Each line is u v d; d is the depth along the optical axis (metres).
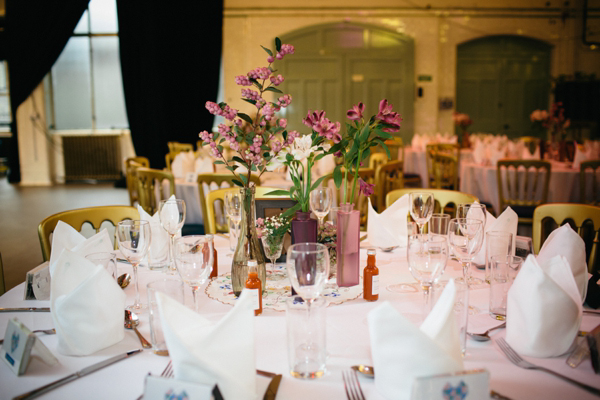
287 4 8.88
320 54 8.97
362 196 3.44
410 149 7.04
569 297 1.05
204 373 0.86
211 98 9.05
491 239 1.50
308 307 0.99
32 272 1.42
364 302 1.38
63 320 1.10
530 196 4.14
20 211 6.95
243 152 1.38
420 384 0.83
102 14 9.55
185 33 8.79
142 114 8.88
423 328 1.00
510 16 8.88
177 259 1.21
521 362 1.03
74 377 1.00
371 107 9.08
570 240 1.35
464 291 1.04
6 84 10.16
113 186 9.47
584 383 0.96
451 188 5.74
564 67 9.07
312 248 1.14
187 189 3.87
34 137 9.60
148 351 1.11
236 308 0.91
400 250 1.92
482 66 9.22
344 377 0.98
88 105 9.84
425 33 8.92
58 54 8.98
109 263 1.29
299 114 9.12
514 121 9.36
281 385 0.97
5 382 0.99
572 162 4.63
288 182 3.93
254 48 9.00
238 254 1.43
